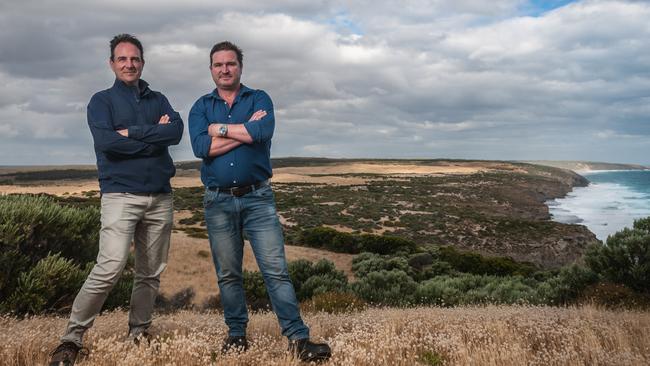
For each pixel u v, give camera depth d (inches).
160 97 160.7
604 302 368.8
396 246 1401.3
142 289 159.6
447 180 5821.9
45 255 302.2
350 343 158.7
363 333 173.8
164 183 152.8
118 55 151.4
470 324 205.9
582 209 3905.0
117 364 129.6
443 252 1327.5
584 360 159.3
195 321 198.1
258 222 152.0
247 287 701.9
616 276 409.1
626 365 150.7
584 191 6515.8
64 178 6815.9
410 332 193.9
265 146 154.9
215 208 153.4
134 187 145.9
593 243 448.5
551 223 2576.3
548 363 155.1
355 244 1438.2
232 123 153.1
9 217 280.8
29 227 282.4
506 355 150.9
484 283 730.8
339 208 2942.9
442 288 665.6
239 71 156.9
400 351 158.9
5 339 142.9
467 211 3208.7
